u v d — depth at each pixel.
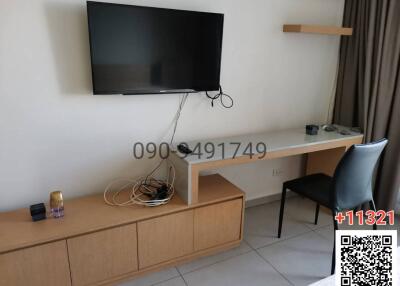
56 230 1.74
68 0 1.87
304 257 2.28
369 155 1.97
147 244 1.99
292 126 3.00
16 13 1.77
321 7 2.80
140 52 2.01
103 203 2.06
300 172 3.21
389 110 2.67
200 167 2.03
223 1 2.33
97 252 1.84
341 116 3.07
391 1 2.47
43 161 2.04
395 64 2.56
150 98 2.26
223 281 2.03
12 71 1.83
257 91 2.70
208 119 2.54
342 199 2.06
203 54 2.23
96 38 1.87
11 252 1.62
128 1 2.01
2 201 1.98
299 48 2.79
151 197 2.12
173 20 2.05
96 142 2.16
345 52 2.95
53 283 1.76
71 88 2.00
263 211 2.94
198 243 2.19
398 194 2.76
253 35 2.53
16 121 1.90
